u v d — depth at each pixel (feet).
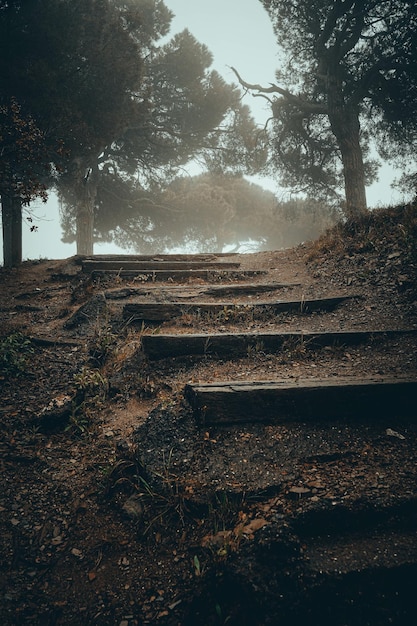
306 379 12.15
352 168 54.24
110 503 10.01
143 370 14.10
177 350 14.48
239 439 10.57
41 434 12.23
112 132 48.37
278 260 28.04
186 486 9.53
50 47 41.04
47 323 20.01
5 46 38.86
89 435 12.14
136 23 52.11
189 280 24.21
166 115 73.15
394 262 20.63
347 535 8.23
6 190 27.12
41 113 38.22
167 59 70.08
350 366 13.50
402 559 7.56
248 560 7.65
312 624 6.97
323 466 9.75
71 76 43.78
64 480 10.70
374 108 58.59
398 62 52.03
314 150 65.21
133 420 12.29
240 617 7.20
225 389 11.16
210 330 17.06
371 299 18.37
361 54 55.67
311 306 18.53
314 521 8.33
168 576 8.28
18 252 43.96
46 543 9.15
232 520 8.77
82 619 7.72
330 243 26.43
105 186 72.33
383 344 14.67
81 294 22.61
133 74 47.57
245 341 14.83
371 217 26.23
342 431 10.78
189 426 10.88
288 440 10.52
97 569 8.61
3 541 9.05
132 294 20.74
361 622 6.98
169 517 9.29
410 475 9.20
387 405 11.34
